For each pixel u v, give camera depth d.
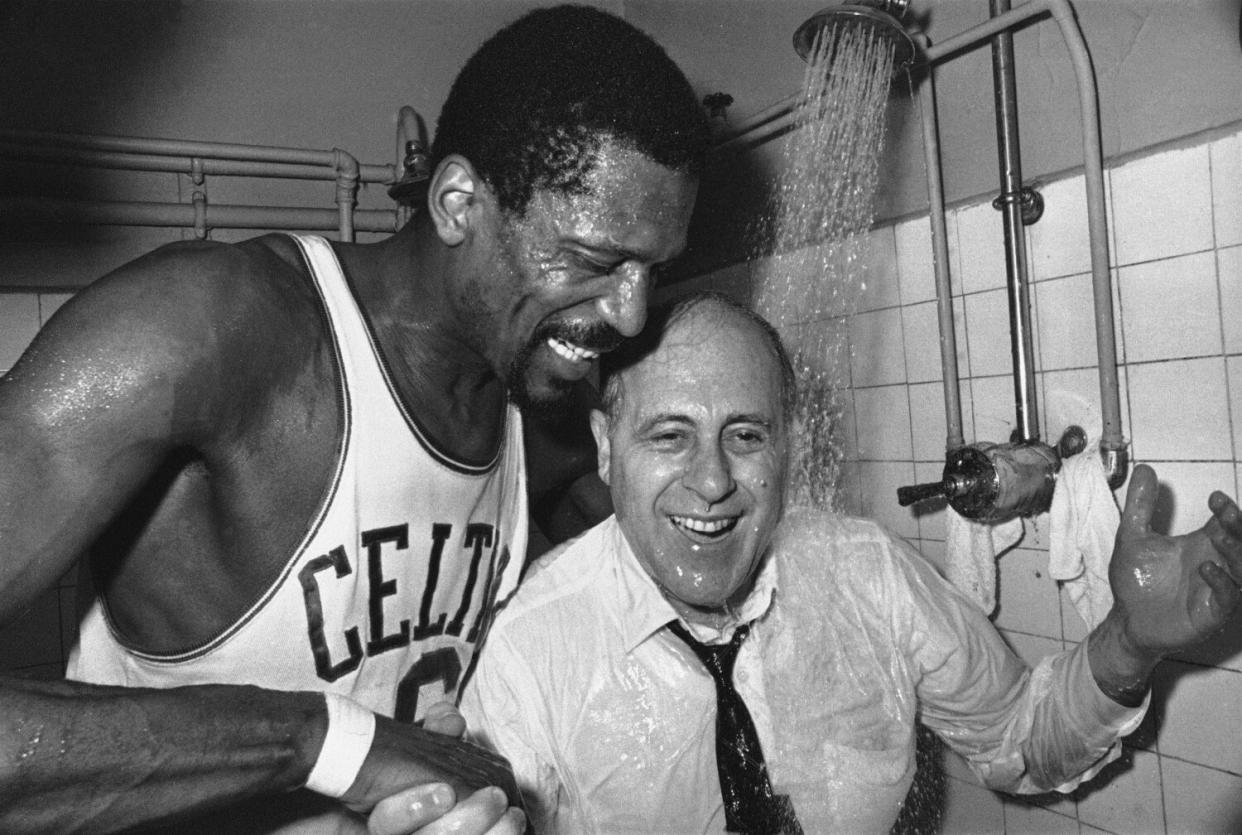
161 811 0.65
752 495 1.04
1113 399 1.35
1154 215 1.33
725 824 1.10
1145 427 1.36
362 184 2.18
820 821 1.12
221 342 0.74
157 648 0.87
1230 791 1.30
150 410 0.69
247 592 0.84
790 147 1.82
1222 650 1.30
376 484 0.88
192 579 0.84
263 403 0.80
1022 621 1.55
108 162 1.85
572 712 1.12
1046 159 1.46
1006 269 1.47
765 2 1.94
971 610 1.26
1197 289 1.29
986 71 1.53
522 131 0.79
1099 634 1.10
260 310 0.79
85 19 1.90
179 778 0.65
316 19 2.16
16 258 1.85
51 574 0.65
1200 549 0.98
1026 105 1.48
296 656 0.87
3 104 1.82
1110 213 1.38
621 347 1.07
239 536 0.82
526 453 1.25
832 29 1.40
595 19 0.84
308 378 0.84
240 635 0.85
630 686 1.11
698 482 1.01
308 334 0.85
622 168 0.78
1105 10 1.37
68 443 0.65
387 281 0.93
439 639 1.01
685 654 1.11
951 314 1.57
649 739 1.10
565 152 0.77
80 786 0.61
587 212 0.78
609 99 0.78
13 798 0.59
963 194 1.59
